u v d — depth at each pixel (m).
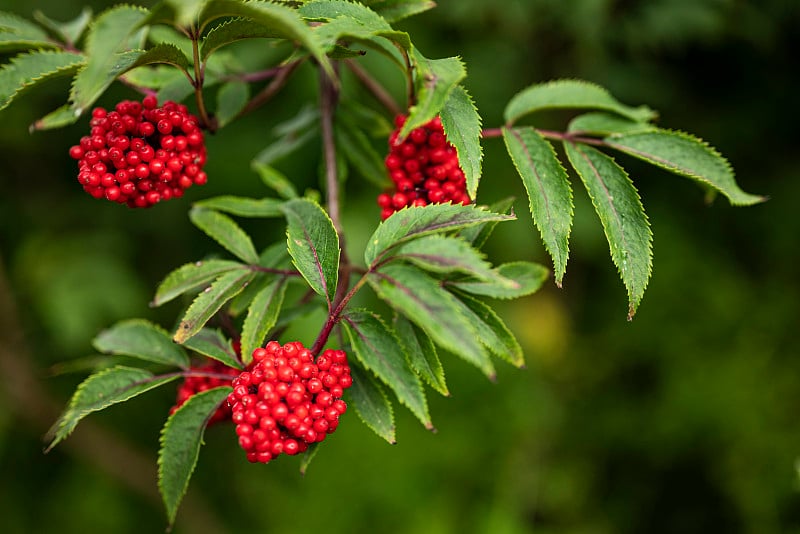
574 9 1.03
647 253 0.57
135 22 0.50
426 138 0.58
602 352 1.39
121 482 1.27
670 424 1.30
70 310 1.10
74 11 1.03
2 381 1.14
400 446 1.22
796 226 1.36
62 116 0.62
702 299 1.36
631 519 1.30
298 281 0.60
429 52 1.13
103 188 0.57
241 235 0.61
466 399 1.25
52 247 1.15
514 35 1.11
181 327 0.57
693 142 0.59
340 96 0.66
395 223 0.54
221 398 0.57
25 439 1.28
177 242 1.25
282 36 0.54
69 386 1.25
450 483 1.21
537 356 1.31
